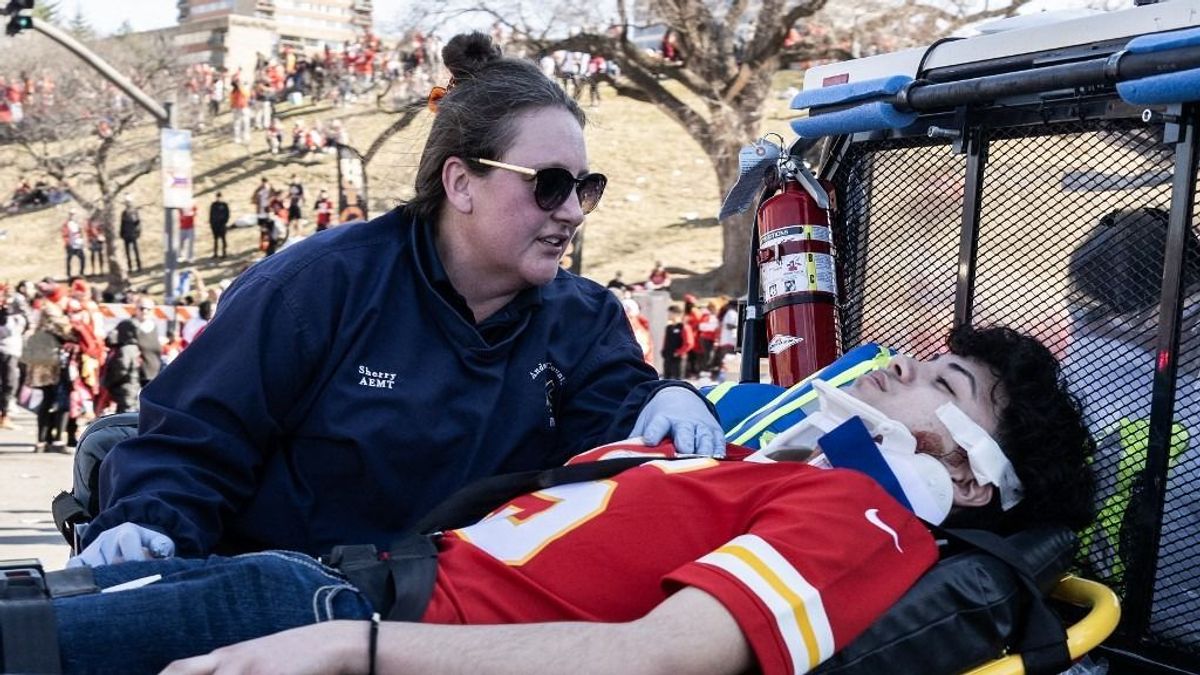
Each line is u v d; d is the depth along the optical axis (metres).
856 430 2.25
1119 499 2.44
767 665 1.76
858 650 1.88
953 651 1.95
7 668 1.74
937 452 2.28
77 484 2.72
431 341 2.45
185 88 44.59
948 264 2.87
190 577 1.94
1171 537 2.31
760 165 3.17
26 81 39.03
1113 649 2.36
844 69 3.02
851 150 3.08
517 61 2.54
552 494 2.16
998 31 2.74
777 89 37.78
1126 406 2.45
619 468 2.18
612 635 1.75
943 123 2.81
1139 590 2.32
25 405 13.37
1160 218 2.38
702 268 29.72
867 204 3.07
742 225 26.58
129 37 43.06
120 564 2.01
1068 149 2.54
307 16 96.25
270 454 2.40
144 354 14.08
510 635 1.76
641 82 24.02
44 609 1.79
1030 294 2.64
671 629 1.75
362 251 2.44
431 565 1.99
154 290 33.47
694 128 24.12
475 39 2.58
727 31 23.64
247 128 44.97
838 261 3.12
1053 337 2.60
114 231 34.81
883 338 3.04
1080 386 2.53
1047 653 2.03
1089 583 2.31
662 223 33.72
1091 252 2.51
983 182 2.72
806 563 1.85
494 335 2.55
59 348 13.35
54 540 8.58
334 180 40.97
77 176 39.28
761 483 2.07
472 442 2.46
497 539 2.08
